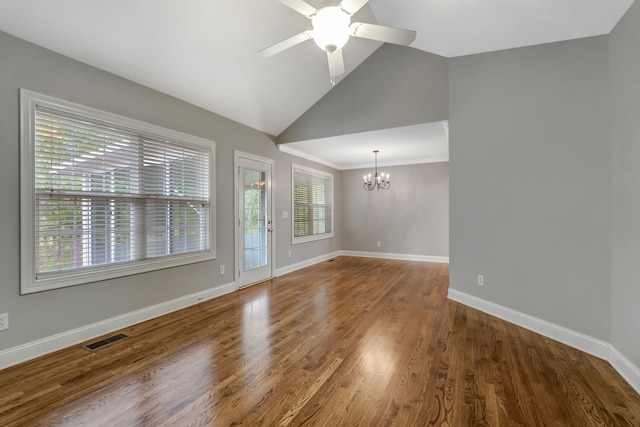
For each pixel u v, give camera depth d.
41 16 2.12
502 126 2.91
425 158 6.37
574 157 2.37
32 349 2.25
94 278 2.62
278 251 5.13
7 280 2.15
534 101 2.64
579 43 2.34
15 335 2.18
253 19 2.75
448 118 3.54
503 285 2.95
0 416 1.61
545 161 2.56
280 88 3.89
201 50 2.87
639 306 1.83
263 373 2.03
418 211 6.61
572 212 2.38
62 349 2.40
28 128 2.24
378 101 4.09
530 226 2.69
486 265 3.13
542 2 2.12
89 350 2.38
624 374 1.94
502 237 2.95
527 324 2.71
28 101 2.24
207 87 3.38
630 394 1.77
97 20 2.27
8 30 2.13
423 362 2.15
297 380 1.94
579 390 1.81
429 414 1.60
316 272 5.39
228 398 1.76
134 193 2.95
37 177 2.30
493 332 2.66
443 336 2.59
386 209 6.93
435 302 3.55
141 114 3.01
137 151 2.98
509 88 2.85
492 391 1.80
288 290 4.17
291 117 4.68
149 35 2.53
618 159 2.05
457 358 2.21
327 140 4.73
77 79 2.52
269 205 4.90
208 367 2.11
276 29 2.92
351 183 7.31
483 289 3.18
